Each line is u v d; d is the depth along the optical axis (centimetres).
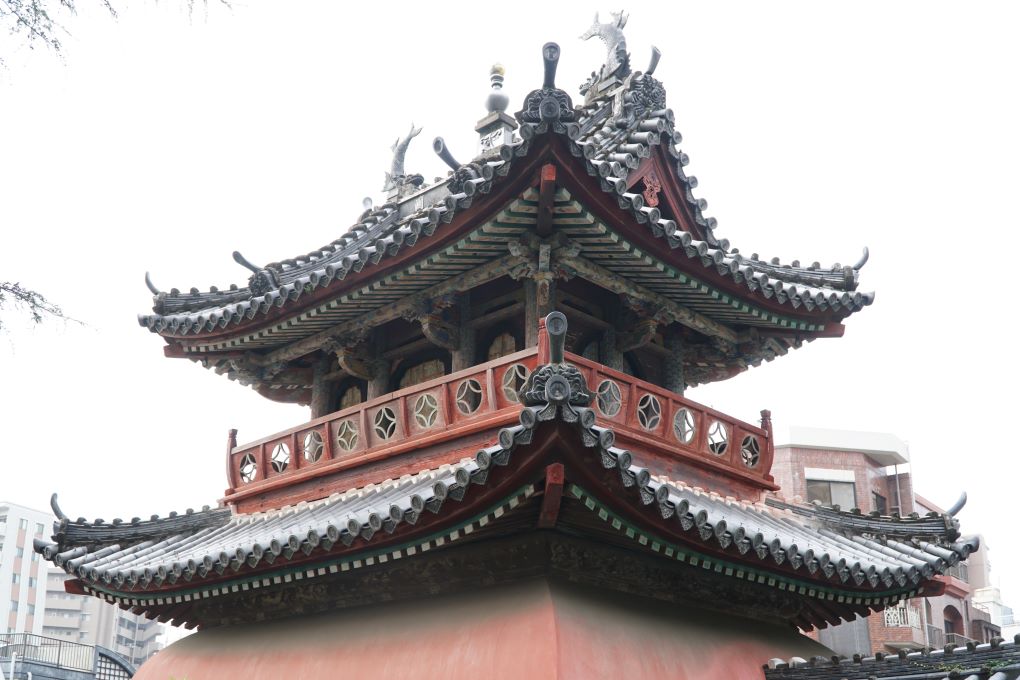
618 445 1664
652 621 1516
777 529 1780
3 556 9200
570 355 1602
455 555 1483
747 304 1867
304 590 1712
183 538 2022
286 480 1938
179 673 1844
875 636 4881
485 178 1491
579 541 1426
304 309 1906
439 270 1752
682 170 1998
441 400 1719
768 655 1644
